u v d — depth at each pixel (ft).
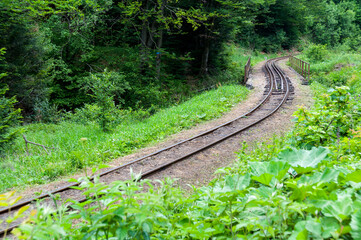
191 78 86.48
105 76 41.57
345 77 68.54
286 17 181.98
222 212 9.17
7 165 26.09
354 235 5.82
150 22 72.64
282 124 36.68
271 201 7.41
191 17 70.03
